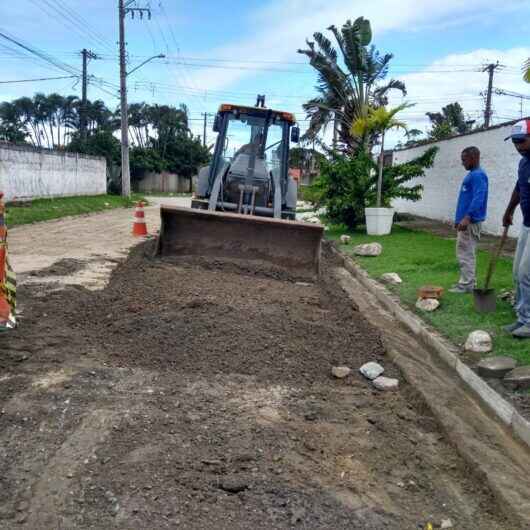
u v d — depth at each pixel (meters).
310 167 29.36
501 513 3.29
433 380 5.21
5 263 5.42
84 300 6.96
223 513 3.06
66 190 27.95
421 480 3.60
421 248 12.53
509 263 10.16
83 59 40.94
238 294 7.53
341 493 3.34
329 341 6.09
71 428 3.89
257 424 4.12
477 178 7.45
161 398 4.45
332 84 20.33
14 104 58.12
